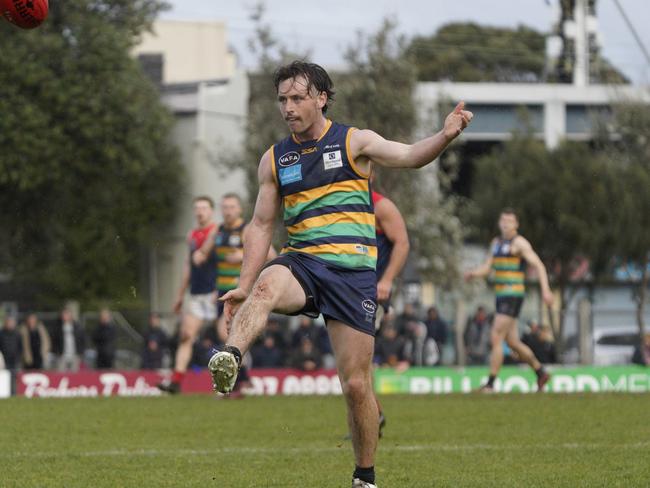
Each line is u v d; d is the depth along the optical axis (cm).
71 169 15312
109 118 15075
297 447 3600
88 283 16000
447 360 7744
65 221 15725
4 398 5819
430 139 2327
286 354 7862
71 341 7812
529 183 13625
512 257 6022
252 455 3378
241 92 17850
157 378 7062
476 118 16750
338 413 4781
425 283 13450
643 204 13325
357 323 2405
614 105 14362
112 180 16012
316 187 2442
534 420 4422
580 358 7981
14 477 2912
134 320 7894
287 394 6253
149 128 15875
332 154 2438
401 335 7675
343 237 2427
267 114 13612
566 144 13788
